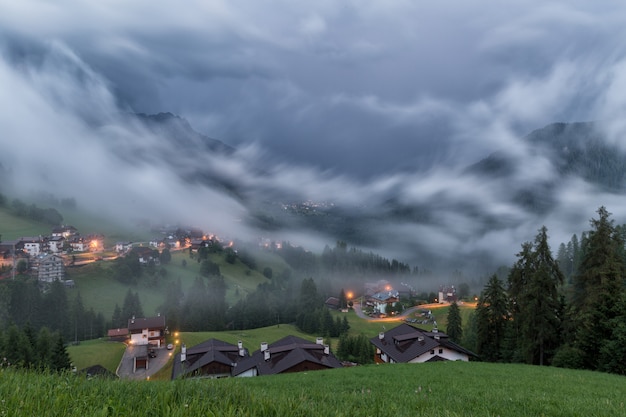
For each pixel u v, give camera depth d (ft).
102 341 396.57
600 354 144.05
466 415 26.96
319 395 29.40
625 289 158.71
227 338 417.49
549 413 32.53
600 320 146.30
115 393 20.02
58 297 464.24
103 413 15.79
